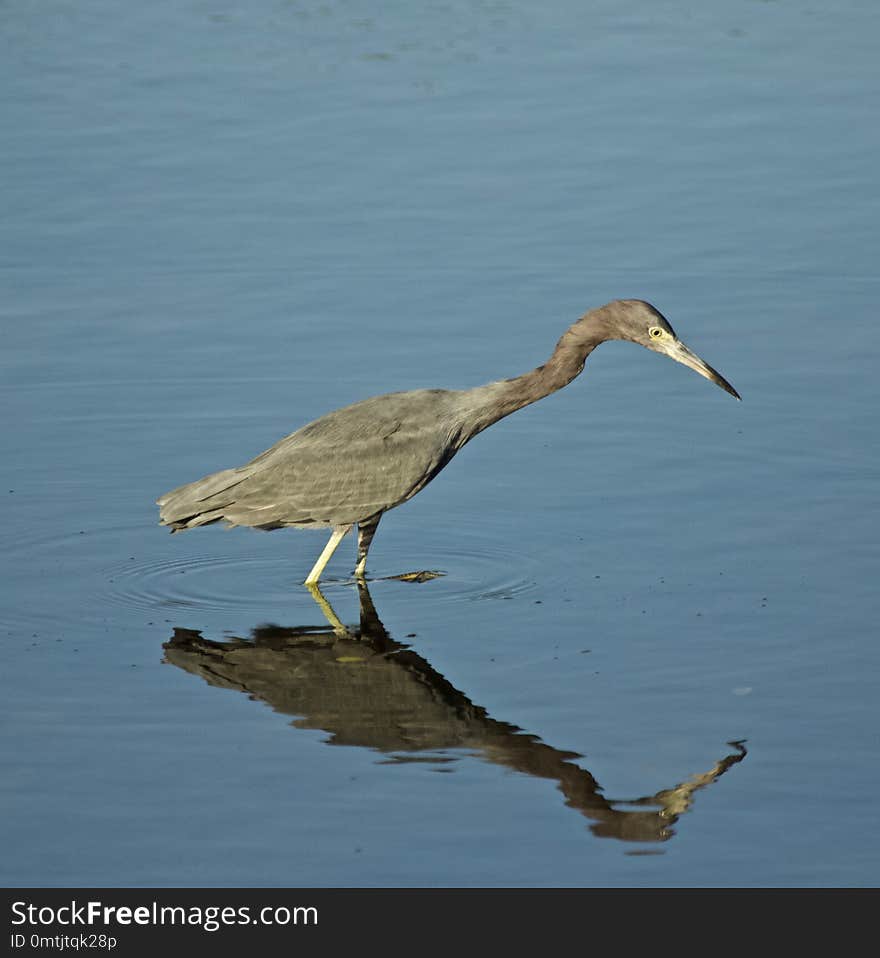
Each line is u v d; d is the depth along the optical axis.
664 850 9.57
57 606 13.27
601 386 17.70
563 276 19.86
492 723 11.13
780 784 10.21
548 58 27.75
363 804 10.15
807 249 20.38
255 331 18.64
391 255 20.55
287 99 25.78
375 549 14.44
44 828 9.88
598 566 13.70
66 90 26.22
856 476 15.17
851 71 26.73
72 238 20.91
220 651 12.43
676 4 31.25
